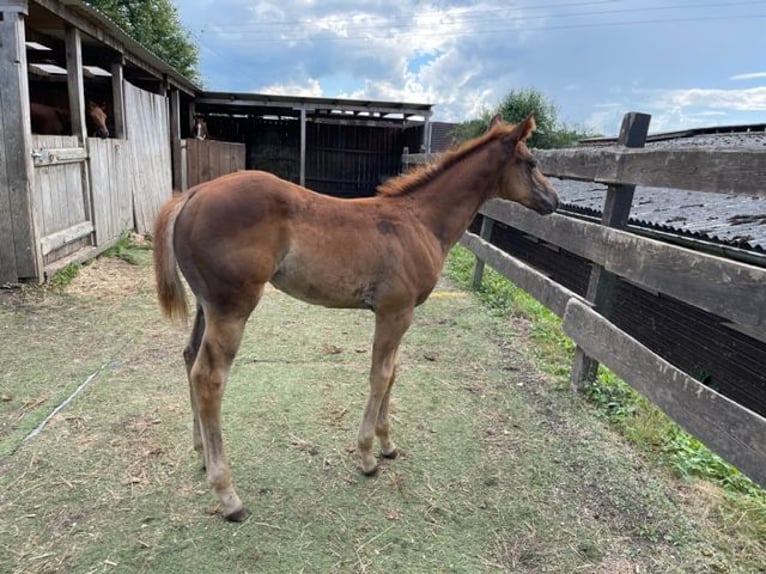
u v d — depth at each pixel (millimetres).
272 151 15977
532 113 2848
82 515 2232
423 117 13797
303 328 4652
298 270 2271
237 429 2951
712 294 2479
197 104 13742
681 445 2973
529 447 2947
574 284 7535
